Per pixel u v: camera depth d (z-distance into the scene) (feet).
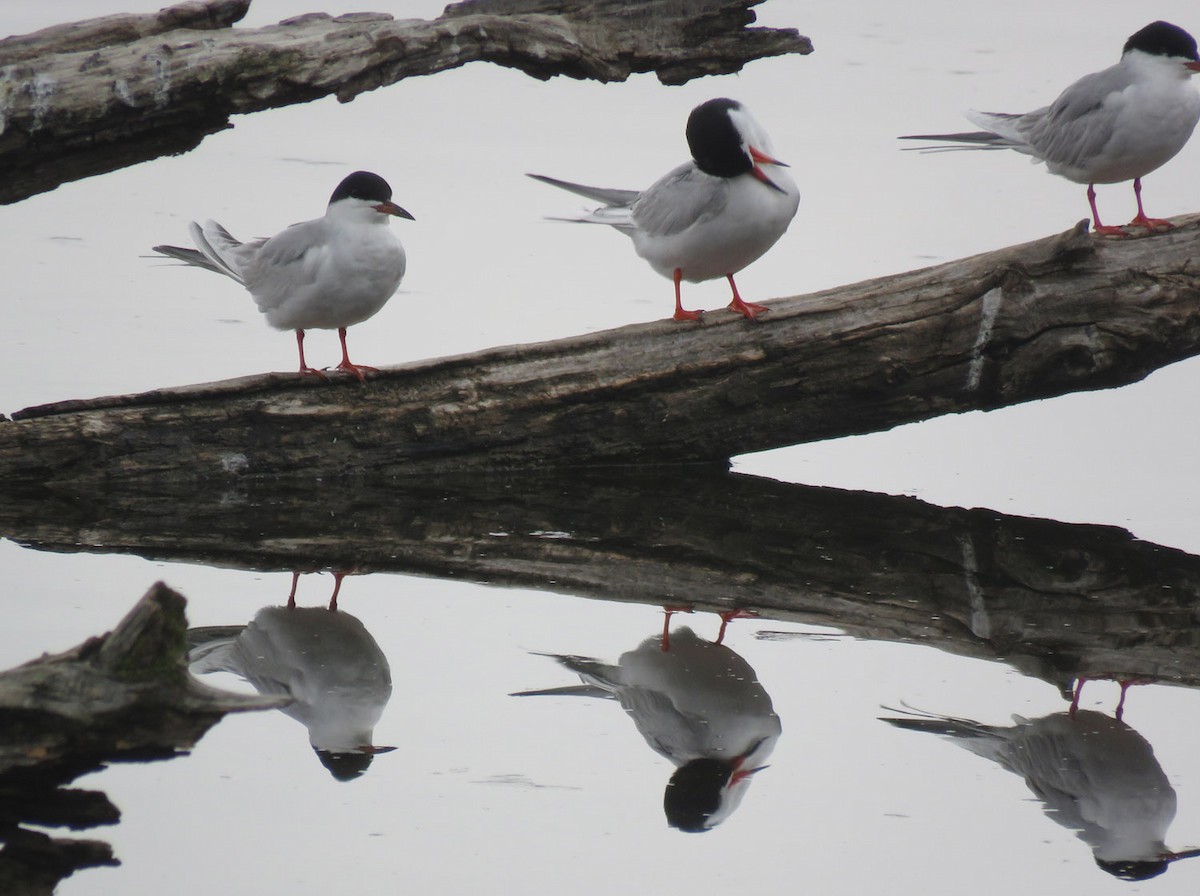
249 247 43.80
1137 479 45.37
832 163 69.15
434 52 43.68
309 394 42.32
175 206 64.85
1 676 24.44
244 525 40.22
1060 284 41.27
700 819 27.12
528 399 42.93
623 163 68.74
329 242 40.88
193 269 58.54
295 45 41.83
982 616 36.22
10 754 24.52
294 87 41.91
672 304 55.36
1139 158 44.16
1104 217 62.03
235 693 25.39
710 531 41.32
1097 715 31.22
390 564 38.27
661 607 36.27
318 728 29.78
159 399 41.14
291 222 62.03
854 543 40.78
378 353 50.93
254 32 42.60
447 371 43.01
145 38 42.16
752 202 40.81
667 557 39.45
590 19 46.47
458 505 42.45
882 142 71.77
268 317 42.80
